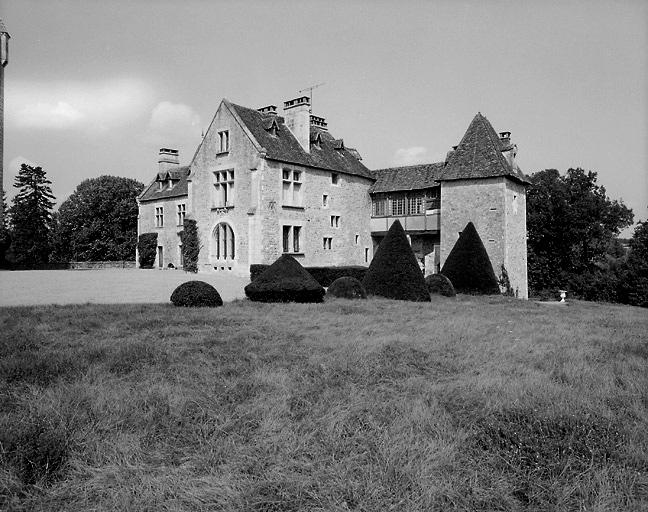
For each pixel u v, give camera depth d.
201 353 8.75
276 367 7.96
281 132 32.28
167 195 39.38
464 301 20.86
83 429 5.35
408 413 5.96
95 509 4.13
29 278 28.53
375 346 9.36
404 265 20.36
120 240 58.66
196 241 33.56
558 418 5.57
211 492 4.35
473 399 6.48
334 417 5.88
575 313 18.03
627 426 5.60
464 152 30.91
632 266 41.12
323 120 39.28
